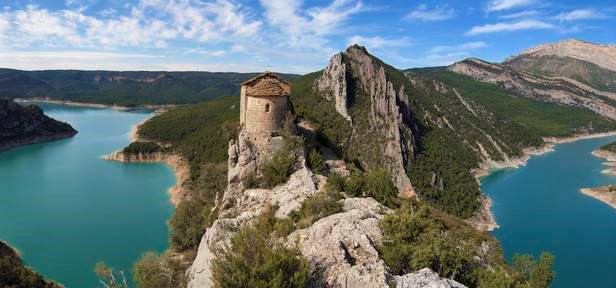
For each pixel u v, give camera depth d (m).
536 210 137.75
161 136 189.75
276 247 23.28
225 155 116.44
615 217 132.00
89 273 71.06
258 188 44.38
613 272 96.69
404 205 38.25
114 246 82.81
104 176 142.38
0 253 74.12
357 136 143.75
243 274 20.23
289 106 49.28
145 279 38.59
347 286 21.33
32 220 98.00
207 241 32.25
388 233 26.88
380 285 20.44
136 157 165.75
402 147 144.25
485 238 35.41
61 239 86.44
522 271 34.16
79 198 116.06
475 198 142.00
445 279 20.39
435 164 159.38
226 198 46.16
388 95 156.12
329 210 32.44
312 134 56.00
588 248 109.19
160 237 87.75
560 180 176.62
